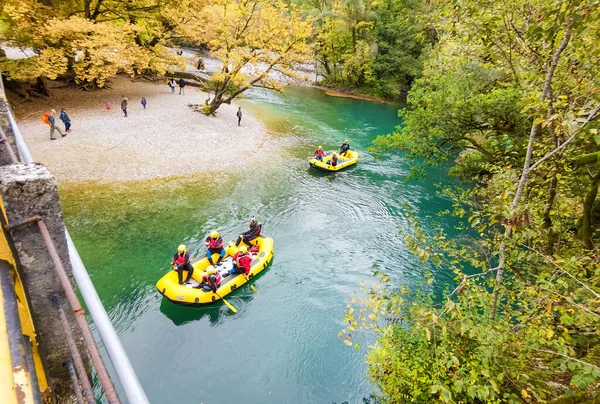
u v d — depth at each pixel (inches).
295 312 472.1
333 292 506.6
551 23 180.7
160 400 355.9
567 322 178.2
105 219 596.4
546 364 226.7
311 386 379.2
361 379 386.3
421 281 499.2
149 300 467.2
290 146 1035.9
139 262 521.0
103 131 895.7
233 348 419.2
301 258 575.2
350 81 1881.2
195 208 663.8
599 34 165.0
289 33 1050.7
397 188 823.7
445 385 217.0
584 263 215.8
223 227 623.8
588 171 330.3
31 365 59.9
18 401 49.5
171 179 749.9
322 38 1782.7
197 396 362.6
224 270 519.2
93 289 84.6
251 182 791.1
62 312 97.3
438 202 762.8
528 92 295.0
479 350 213.9
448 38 402.9
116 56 984.9
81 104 1062.4
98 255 521.3
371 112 1509.6
